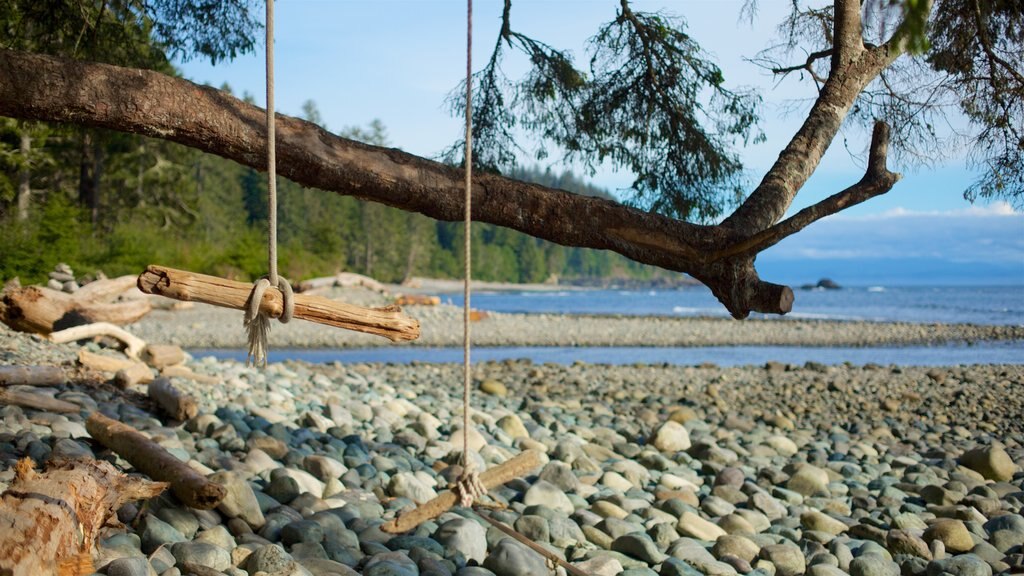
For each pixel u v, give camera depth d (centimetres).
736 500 659
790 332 3188
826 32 690
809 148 528
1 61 388
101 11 692
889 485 724
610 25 759
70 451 509
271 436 679
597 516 568
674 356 2453
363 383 1270
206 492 438
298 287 3966
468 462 354
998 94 667
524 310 5322
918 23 213
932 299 7312
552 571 463
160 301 2950
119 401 745
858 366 1966
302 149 440
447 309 3603
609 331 3114
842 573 497
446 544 475
